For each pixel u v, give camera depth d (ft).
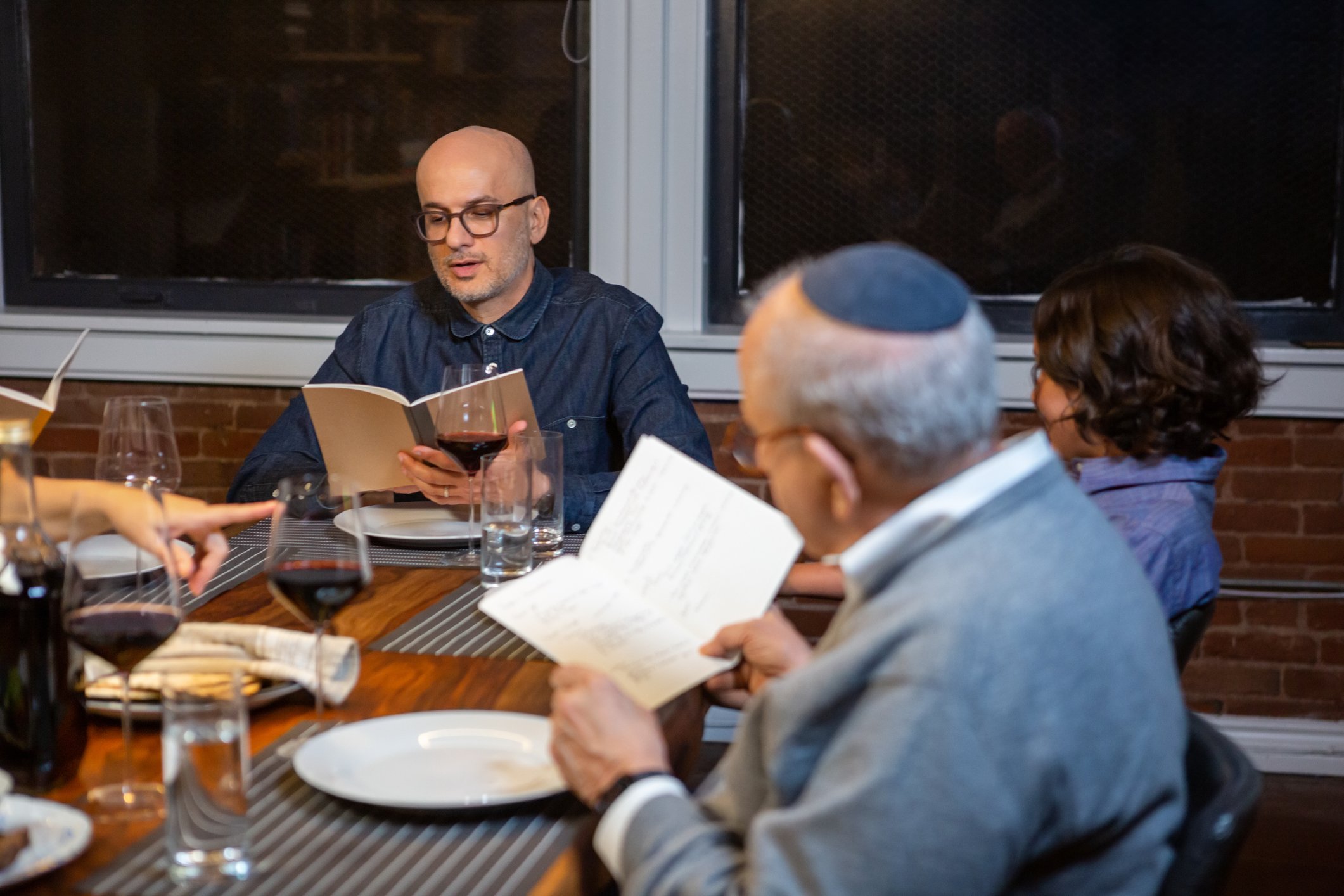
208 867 2.92
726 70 10.44
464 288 8.04
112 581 3.50
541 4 10.54
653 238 10.33
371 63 10.77
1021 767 2.69
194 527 4.78
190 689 2.94
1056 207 10.36
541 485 6.02
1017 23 10.16
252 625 4.82
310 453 7.78
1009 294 10.53
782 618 4.37
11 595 3.32
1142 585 3.12
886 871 2.63
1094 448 5.10
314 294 11.11
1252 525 10.09
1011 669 2.71
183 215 11.12
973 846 2.64
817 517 3.24
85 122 11.06
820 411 3.04
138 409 6.06
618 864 3.14
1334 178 10.07
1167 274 4.91
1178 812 3.08
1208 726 3.64
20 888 2.84
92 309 11.25
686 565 4.50
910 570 2.94
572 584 4.54
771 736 2.93
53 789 3.40
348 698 4.16
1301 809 9.50
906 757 2.64
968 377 3.03
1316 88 10.00
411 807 3.20
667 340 10.26
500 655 4.62
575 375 8.24
